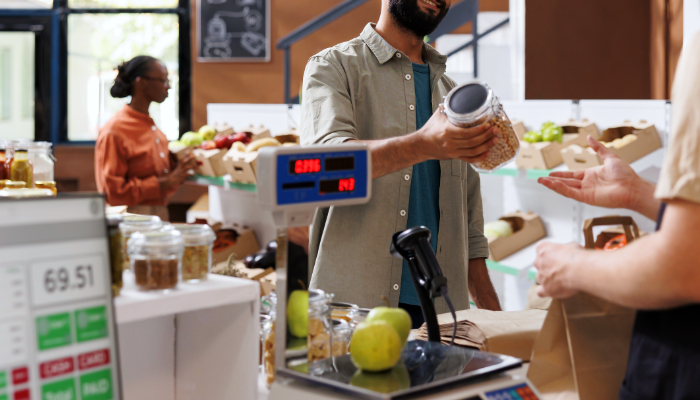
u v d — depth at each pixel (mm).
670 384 829
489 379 838
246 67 5648
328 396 794
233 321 976
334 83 1625
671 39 3971
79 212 766
